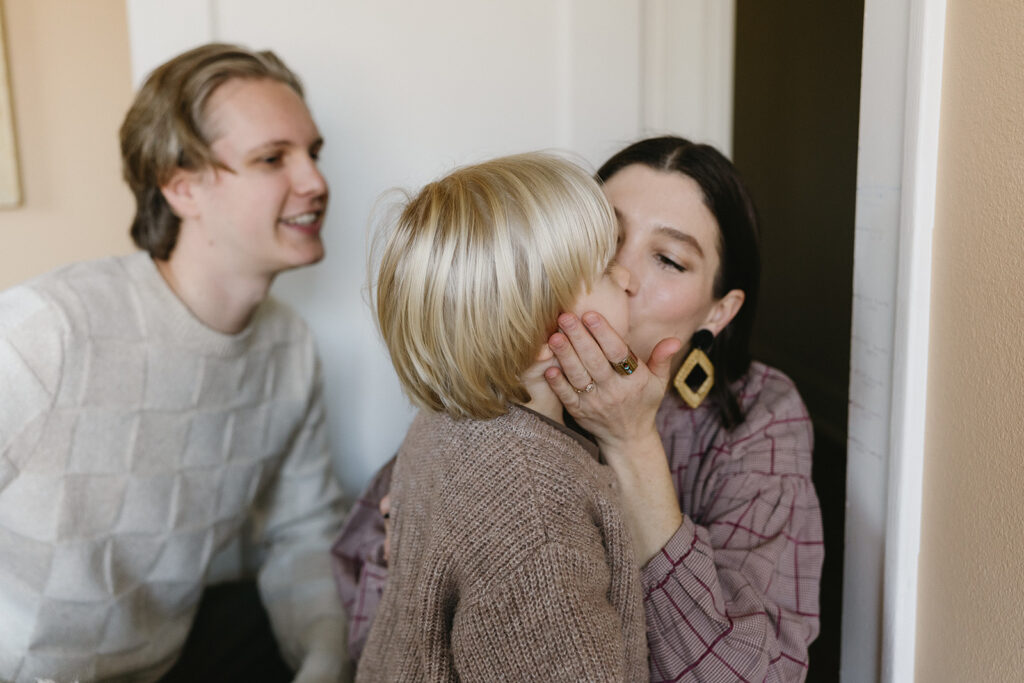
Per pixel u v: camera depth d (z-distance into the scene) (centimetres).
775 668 93
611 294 83
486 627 70
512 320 74
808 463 112
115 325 119
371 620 120
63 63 206
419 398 82
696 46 172
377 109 164
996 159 79
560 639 68
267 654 149
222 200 122
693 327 107
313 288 170
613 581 79
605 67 168
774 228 327
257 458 141
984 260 81
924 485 94
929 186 90
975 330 83
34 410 112
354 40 161
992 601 81
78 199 213
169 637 136
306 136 129
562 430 81
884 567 101
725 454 109
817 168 284
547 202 75
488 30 164
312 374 148
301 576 146
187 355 126
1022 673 77
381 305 81
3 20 199
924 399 93
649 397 88
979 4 81
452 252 74
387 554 101
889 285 99
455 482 77
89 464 119
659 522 93
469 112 167
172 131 119
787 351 326
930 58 87
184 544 133
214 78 121
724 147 177
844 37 257
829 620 188
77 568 120
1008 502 78
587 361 81
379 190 167
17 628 118
